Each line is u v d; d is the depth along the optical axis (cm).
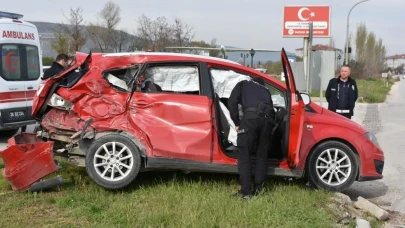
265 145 525
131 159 523
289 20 3123
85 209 462
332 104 806
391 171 773
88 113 539
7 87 903
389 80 6994
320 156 570
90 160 520
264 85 557
